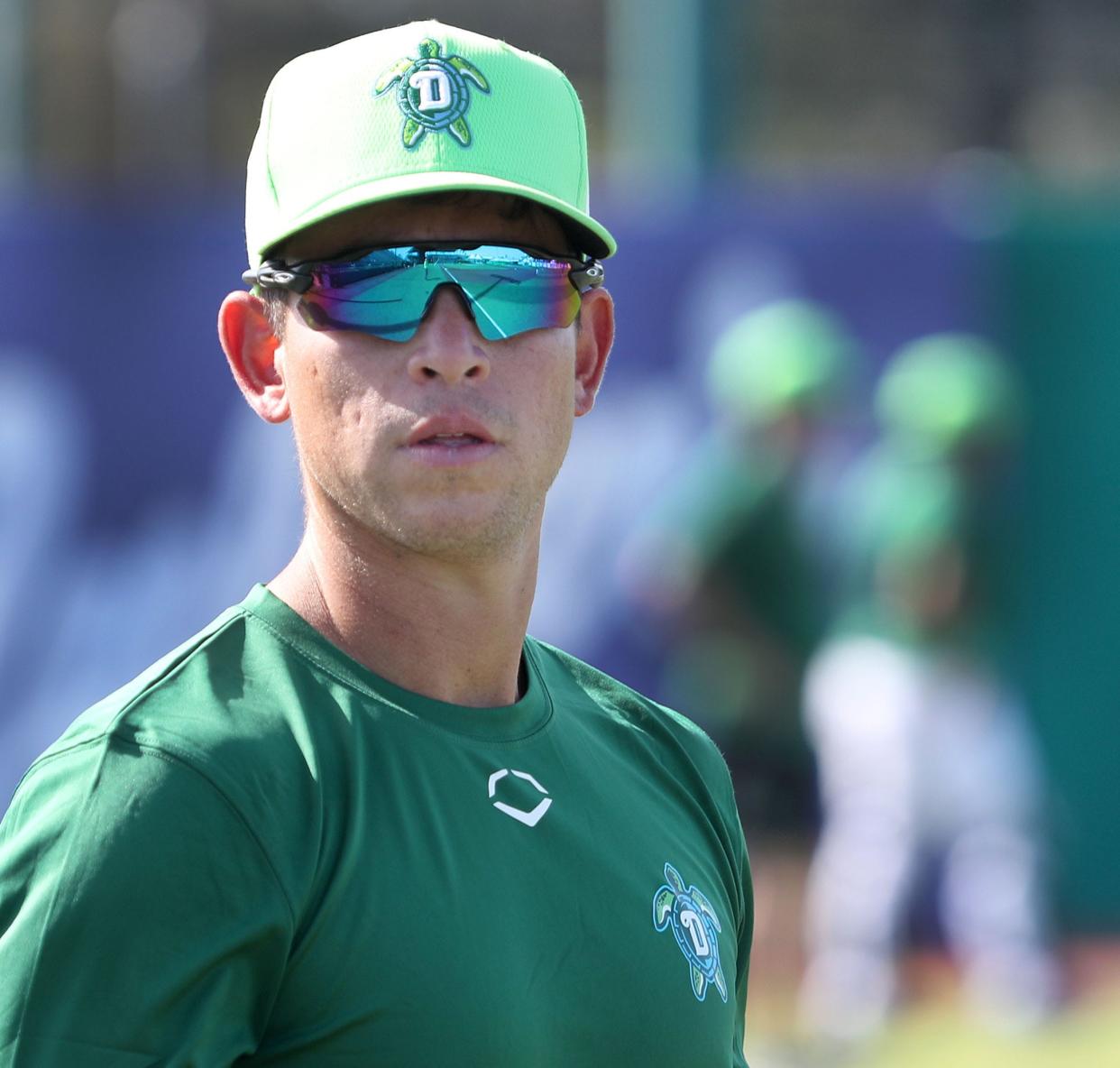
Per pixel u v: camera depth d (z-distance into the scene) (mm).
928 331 26344
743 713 22750
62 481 26578
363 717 6629
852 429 25938
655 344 26391
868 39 57250
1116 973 25047
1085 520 26297
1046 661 26344
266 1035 6086
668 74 29281
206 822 6023
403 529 6797
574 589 26000
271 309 7207
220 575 26359
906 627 23172
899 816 22891
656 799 7711
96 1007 5844
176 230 26484
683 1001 6918
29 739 26406
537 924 6598
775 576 22766
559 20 56219
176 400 26500
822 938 22969
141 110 53594
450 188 6773
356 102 6887
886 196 26500
